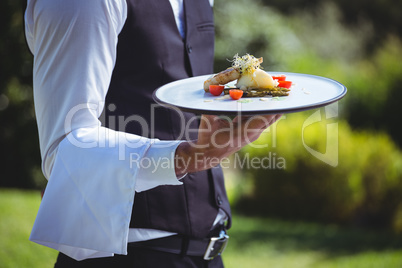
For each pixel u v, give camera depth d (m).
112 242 1.38
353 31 16.52
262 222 7.77
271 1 18.48
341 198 7.92
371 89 11.61
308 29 15.39
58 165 1.39
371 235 7.28
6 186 9.01
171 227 1.67
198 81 1.65
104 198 1.37
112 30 1.45
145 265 1.64
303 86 1.56
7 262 4.70
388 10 18.95
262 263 5.88
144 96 1.66
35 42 1.46
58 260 1.69
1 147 9.04
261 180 8.20
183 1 1.82
